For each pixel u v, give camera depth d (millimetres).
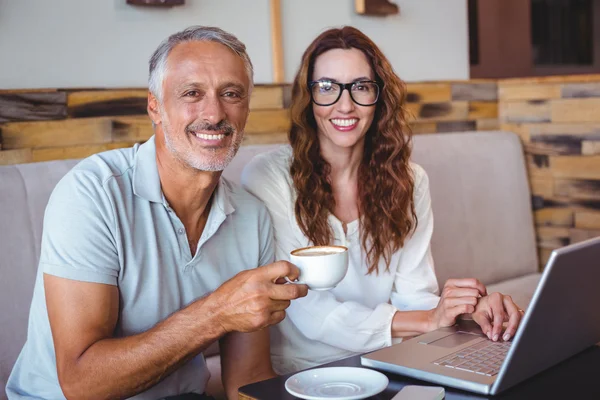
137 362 1291
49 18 2129
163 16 2369
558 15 5684
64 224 1348
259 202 1659
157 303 1432
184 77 1387
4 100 1971
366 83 1813
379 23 2977
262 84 2535
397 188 1878
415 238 1954
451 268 2707
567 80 3062
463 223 2773
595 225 3025
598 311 1228
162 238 1447
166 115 1412
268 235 1657
